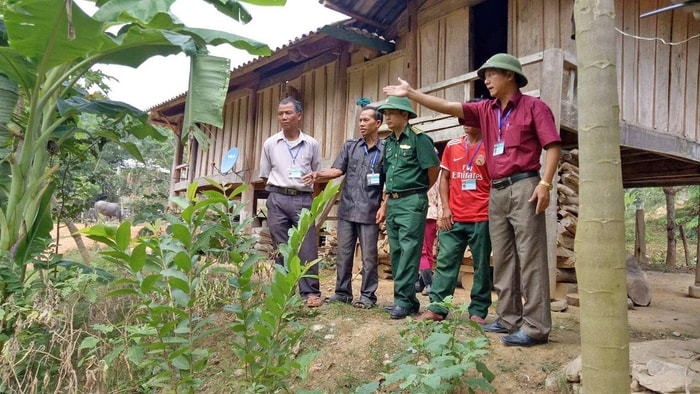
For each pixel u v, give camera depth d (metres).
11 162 3.59
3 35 3.75
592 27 1.59
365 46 8.01
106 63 3.71
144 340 2.47
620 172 1.57
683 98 7.27
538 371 2.79
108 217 15.29
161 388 2.61
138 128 4.71
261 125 10.53
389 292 5.50
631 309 5.05
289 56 8.52
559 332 3.62
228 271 2.26
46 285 3.32
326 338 3.43
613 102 1.57
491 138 3.20
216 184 2.29
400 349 3.12
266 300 2.02
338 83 8.79
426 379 1.95
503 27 10.10
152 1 3.00
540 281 3.03
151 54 3.68
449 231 3.70
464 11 7.12
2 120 3.67
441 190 3.87
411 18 7.75
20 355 2.83
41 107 3.64
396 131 3.83
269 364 2.09
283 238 4.23
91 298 3.40
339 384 2.89
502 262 3.25
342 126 8.72
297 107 4.28
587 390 1.56
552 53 4.89
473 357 2.42
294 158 4.26
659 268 10.99
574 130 5.26
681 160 7.63
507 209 3.12
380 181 4.13
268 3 3.53
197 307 3.50
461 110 3.27
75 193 5.36
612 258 1.53
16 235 3.64
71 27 2.69
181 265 1.96
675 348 2.72
